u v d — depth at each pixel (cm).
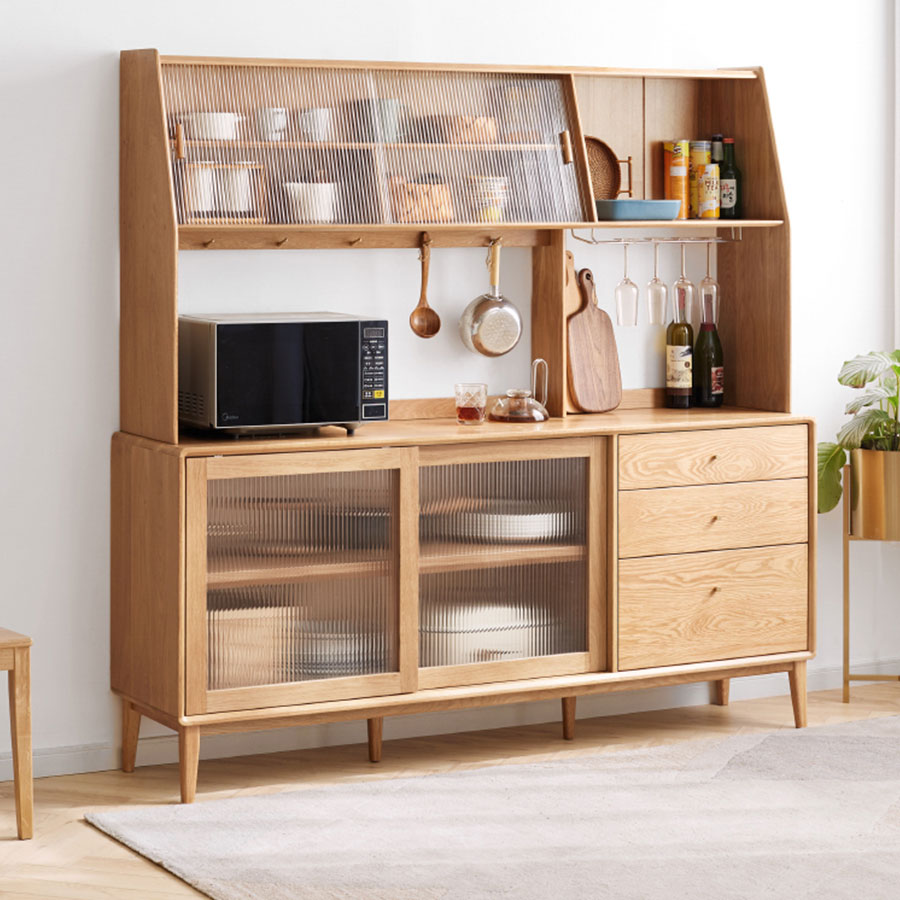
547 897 305
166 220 360
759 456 423
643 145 451
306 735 417
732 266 458
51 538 387
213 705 364
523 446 393
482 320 425
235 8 397
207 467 359
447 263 428
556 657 402
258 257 405
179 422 386
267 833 342
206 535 360
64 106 379
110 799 370
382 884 312
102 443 390
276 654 371
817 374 479
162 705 369
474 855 329
